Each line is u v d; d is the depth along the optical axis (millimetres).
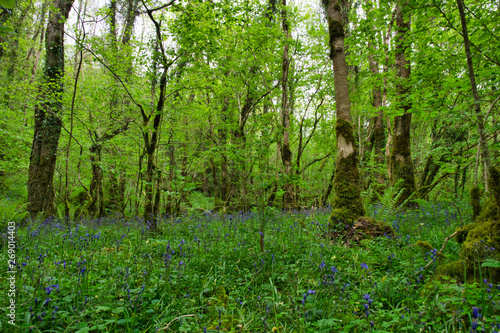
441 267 2910
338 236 5113
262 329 2312
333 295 2729
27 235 5105
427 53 6223
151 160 6246
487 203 3080
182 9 5832
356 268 3432
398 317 2182
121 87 8898
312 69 14039
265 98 13445
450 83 4453
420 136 12656
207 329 2289
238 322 2447
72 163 11312
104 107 9695
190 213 7430
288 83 14781
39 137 8516
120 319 2350
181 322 2400
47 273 3180
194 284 3217
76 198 12742
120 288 2902
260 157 5398
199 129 12062
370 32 6863
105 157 9438
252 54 11656
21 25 11867
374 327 2133
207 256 4098
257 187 4719
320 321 2178
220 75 10875
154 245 4863
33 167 8461
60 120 8195
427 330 2062
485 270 2533
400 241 4445
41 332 2113
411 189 8711
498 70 4723
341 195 5812
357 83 12602
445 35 6598
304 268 3527
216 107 12266
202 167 11641
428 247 3566
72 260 3822
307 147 23203
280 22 12430
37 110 8633
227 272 3752
